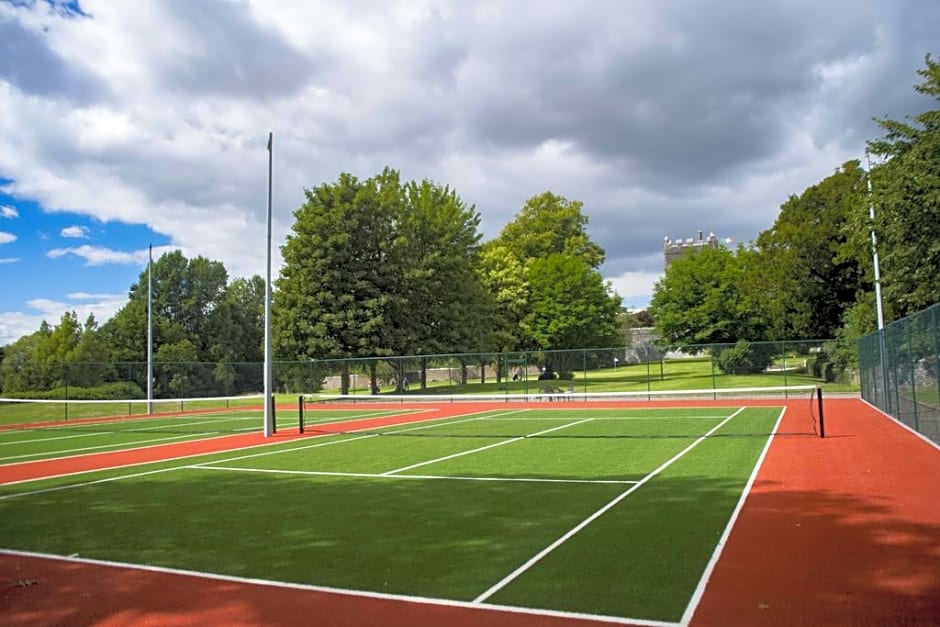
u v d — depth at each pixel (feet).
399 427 88.38
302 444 70.74
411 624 19.53
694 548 26.30
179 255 254.06
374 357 149.48
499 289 217.77
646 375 135.85
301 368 151.43
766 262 169.27
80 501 41.39
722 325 197.26
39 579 25.38
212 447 70.18
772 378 128.77
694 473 44.37
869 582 21.86
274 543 29.48
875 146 87.61
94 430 96.68
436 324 175.22
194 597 22.77
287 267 160.56
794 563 24.06
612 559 25.14
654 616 19.47
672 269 210.79
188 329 256.11
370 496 39.99
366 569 25.08
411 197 182.39
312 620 20.25
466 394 143.54
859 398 113.50
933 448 51.83
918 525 28.89
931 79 85.61
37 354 179.42
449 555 26.58
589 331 219.61
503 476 46.01
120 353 225.15
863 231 96.12
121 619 21.03
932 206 77.30
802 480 40.40
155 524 34.19
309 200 161.48
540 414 105.81
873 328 120.98
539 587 22.27
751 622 18.86
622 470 46.91
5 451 71.72
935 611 19.29
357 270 161.99
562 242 276.62
